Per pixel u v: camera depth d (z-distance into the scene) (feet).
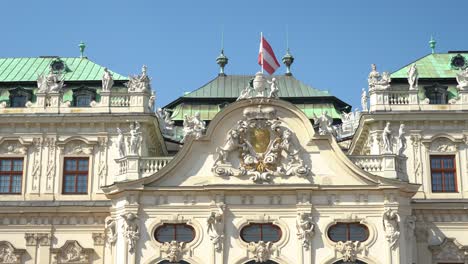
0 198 212.43
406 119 214.69
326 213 191.52
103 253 207.00
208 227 190.60
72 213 209.05
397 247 187.93
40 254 207.82
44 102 217.77
